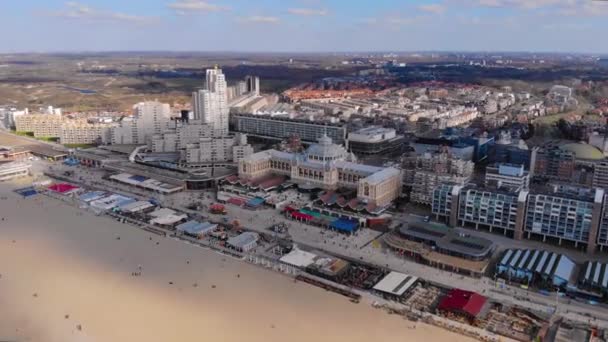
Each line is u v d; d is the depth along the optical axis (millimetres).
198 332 188625
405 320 198000
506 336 185500
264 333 188125
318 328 191875
